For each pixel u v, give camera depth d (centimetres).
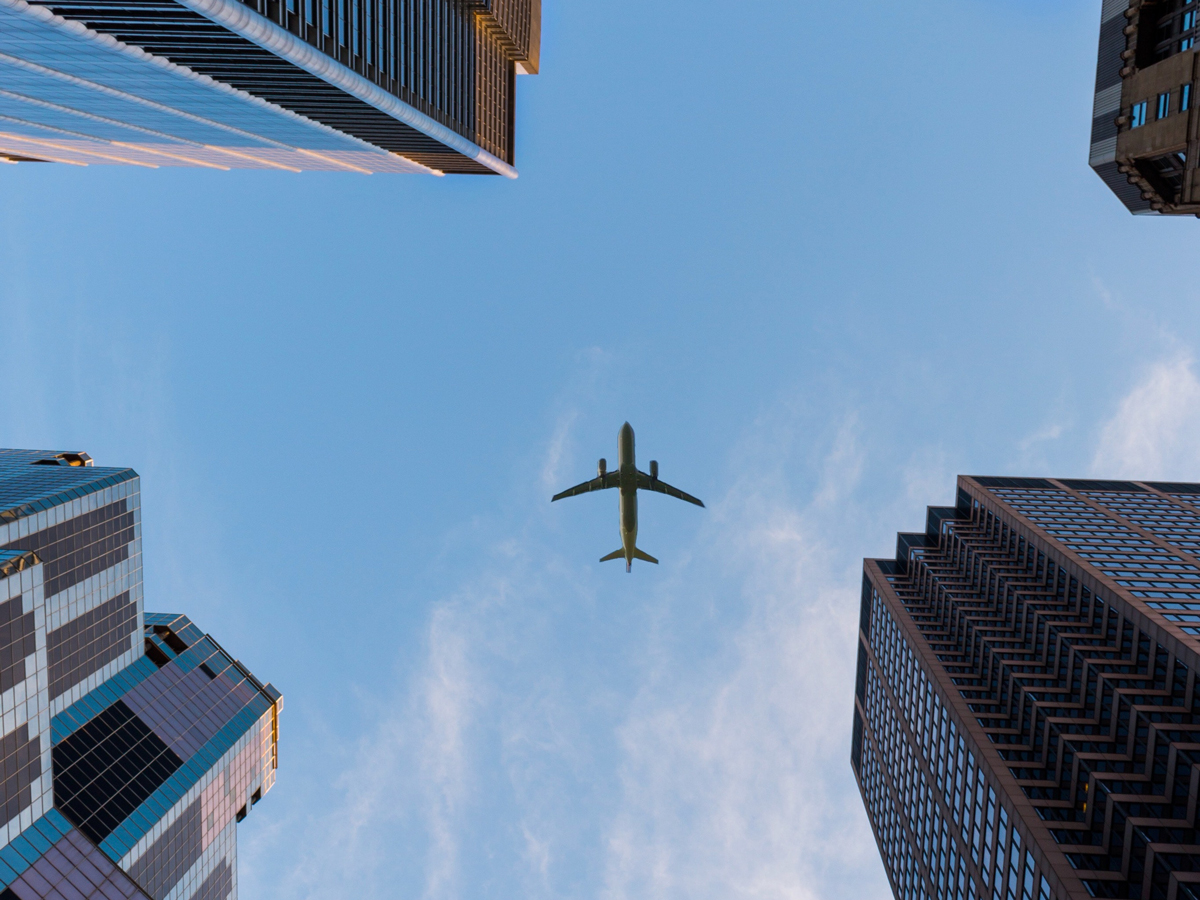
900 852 8988
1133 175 3334
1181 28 3081
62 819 4681
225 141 7319
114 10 3841
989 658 7356
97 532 6288
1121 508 8956
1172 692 5525
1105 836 5003
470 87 8969
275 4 4362
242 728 7388
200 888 6412
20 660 4319
